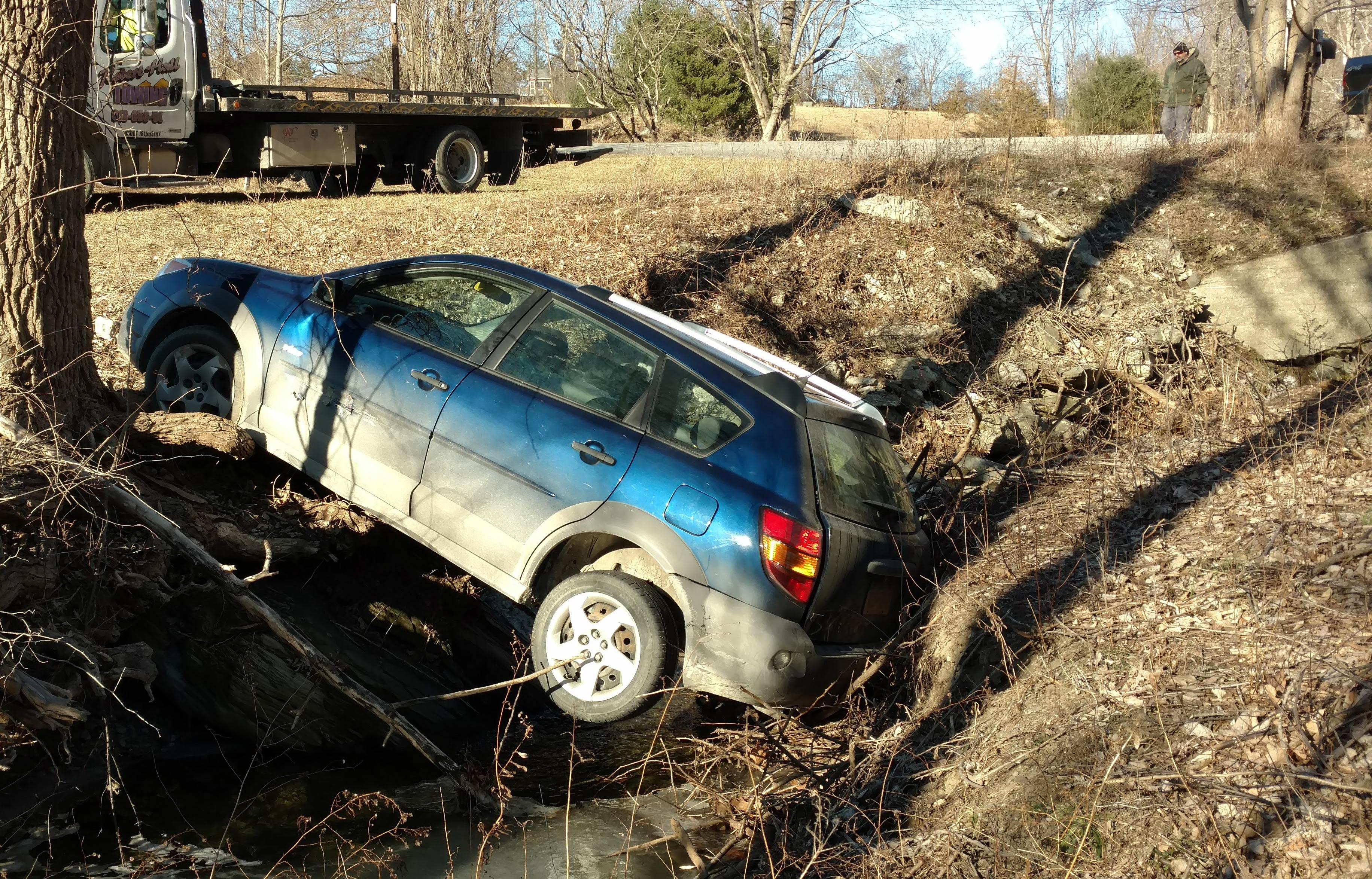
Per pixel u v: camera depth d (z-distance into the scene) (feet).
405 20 123.75
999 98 77.36
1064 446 28.89
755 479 15.85
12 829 12.38
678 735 17.92
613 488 16.15
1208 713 12.52
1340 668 12.10
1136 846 11.13
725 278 34.65
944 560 21.16
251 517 17.97
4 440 14.80
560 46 122.42
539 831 14.44
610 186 50.24
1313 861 10.14
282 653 16.06
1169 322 36.11
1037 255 40.01
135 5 40.91
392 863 13.05
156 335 20.29
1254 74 60.90
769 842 14.28
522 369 17.49
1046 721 13.76
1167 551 17.63
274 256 32.65
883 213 39.88
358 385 18.19
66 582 14.37
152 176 41.86
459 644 19.94
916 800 13.85
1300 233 40.50
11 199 15.64
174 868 12.25
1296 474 18.99
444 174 52.49
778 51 107.34
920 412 30.45
